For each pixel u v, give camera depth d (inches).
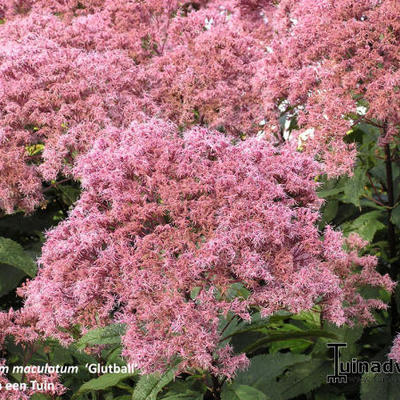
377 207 251.0
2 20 344.2
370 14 221.5
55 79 243.0
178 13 307.0
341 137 221.5
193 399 173.5
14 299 263.1
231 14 328.2
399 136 231.9
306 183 175.8
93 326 170.6
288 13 272.5
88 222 169.5
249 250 159.2
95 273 161.9
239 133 275.3
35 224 273.9
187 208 166.9
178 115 264.5
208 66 266.8
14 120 238.5
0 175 239.9
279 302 163.3
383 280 215.5
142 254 160.4
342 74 225.5
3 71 247.6
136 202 166.7
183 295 160.9
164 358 163.8
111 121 245.3
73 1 325.1
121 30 299.3
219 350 166.7
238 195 164.2
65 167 238.8
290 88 242.4
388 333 239.1
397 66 223.1
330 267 199.2
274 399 188.9
